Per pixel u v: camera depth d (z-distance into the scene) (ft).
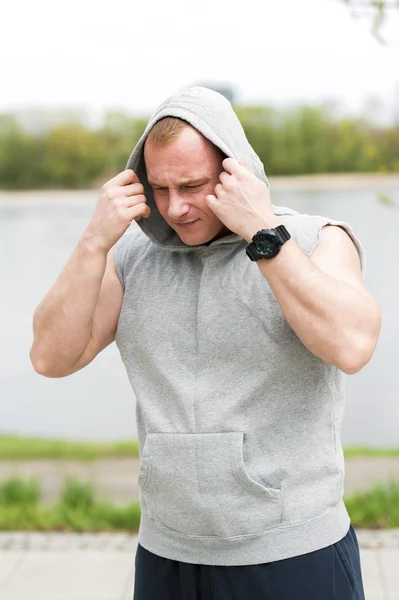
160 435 7.57
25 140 156.35
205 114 7.28
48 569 15.43
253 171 7.61
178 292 7.71
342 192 106.63
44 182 156.76
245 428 7.36
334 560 7.50
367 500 17.87
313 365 7.47
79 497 18.43
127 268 8.13
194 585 7.68
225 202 7.12
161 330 7.68
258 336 7.36
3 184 155.53
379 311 7.21
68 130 157.58
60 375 8.08
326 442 7.58
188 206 7.34
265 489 7.29
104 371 35.78
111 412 30.32
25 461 23.43
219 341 7.43
